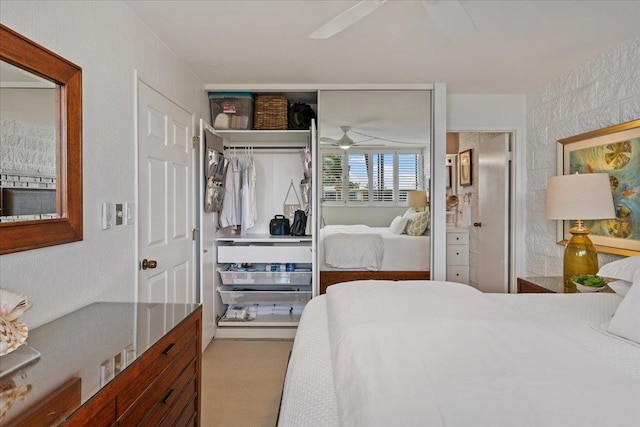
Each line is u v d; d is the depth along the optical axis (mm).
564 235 3047
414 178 3432
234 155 3770
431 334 1229
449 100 3674
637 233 2301
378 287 1952
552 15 2109
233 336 3516
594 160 2680
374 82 3330
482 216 4391
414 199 3449
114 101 1826
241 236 3656
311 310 1920
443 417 799
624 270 1677
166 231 2479
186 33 2303
